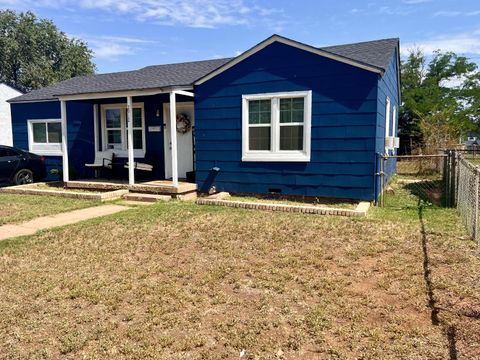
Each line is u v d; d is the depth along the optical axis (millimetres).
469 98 32250
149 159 12148
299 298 3766
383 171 8930
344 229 6215
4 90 22578
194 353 2914
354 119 8031
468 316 3309
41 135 14000
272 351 2902
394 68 12422
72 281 4312
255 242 5668
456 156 8023
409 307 3510
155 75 12586
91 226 6863
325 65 8180
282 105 8797
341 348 2908
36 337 3186
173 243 5742
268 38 8617
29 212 8234
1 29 42312
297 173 8734
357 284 4059
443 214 7273
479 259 4645
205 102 9617
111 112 12781
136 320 3428
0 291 4102
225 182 9617
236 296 3855
